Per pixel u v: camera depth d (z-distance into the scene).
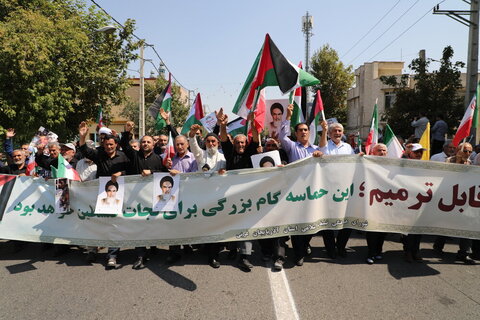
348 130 40.66
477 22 11.95
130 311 3.46
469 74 12.17
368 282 4.10
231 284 4.08
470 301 3.61
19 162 6.22
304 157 5.23
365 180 4.75
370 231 4.74
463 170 4.69
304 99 7.37
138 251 4.80
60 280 4.27
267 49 5.00
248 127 5.59
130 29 15.21
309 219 4.66
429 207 4.72
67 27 12.30
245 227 4.70
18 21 10.65
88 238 4.92
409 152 5.53
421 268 4.56
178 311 3.45
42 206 5.10
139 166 5.04
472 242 4.89
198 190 4.79
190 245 5.34
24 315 3.41
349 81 35.56
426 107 13.84
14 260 5.07
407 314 3.34
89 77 13.73
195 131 5.23
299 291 3.87
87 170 5.72
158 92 29.89
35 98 10.91
